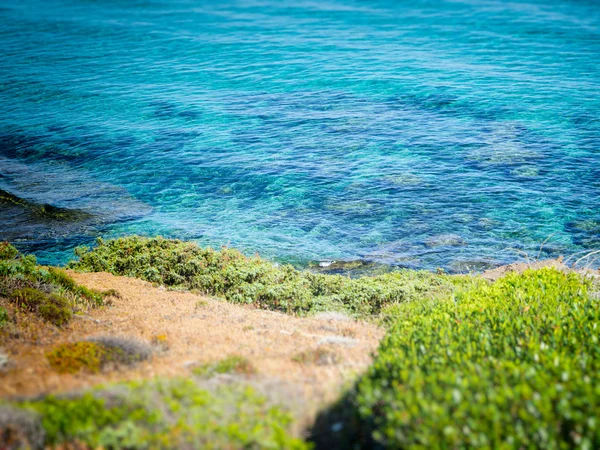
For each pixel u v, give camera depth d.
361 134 40.59
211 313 17.72
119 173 35.62
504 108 44.81
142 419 8.13
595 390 8.06
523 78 53.38
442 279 20.73
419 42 71.62
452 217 28.50
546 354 10.35
